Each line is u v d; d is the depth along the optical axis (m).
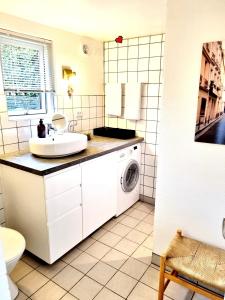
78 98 2.73
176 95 1.54
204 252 1.47
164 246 1.85
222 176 1.49
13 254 1.47
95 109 3.01
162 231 1.83
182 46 1.45
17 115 2.22
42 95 2.42
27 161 1.85
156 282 1.75
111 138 2.79
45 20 2.10
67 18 2.04
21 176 1.81
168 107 1.59
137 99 2.75
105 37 2.70
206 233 1.62
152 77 2.66
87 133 2.80
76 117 2.74
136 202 3.07
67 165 1.81
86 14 1.94
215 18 1.33
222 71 1.36
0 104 1.99
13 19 1.98
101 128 3.03
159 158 1.72
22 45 2.15
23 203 1.88
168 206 1.75
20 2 1.67
